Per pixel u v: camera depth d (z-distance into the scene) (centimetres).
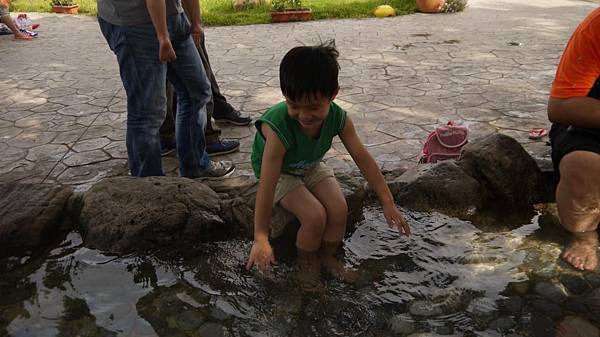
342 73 575
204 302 222
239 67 629
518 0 1107
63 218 277
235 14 1031
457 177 288
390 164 345
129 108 298
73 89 566
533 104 447
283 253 251
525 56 623
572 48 240
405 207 287
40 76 630
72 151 392
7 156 387
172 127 378
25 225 262
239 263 248
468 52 655
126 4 271
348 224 275
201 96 320
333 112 241
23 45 832
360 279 232
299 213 243
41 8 1216
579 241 252
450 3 988
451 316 208
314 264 243
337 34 817
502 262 240
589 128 246
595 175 233
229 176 339
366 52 677
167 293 229
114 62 693
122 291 231
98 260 253
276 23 950
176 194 271
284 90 213
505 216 280
